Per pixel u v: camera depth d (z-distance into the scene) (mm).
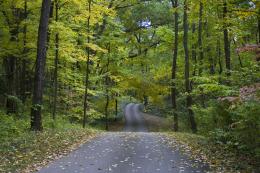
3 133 15359
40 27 17578
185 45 26156
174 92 28594
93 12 24844
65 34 22422
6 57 26016
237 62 29328
